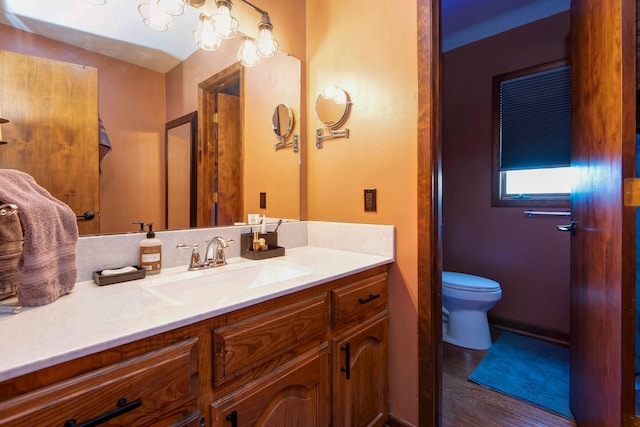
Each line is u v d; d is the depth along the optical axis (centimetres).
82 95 103
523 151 239
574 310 146
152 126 120
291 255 143
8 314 68
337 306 109
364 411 123
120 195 111
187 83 129
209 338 74
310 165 172
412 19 131
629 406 98
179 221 127
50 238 75
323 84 165
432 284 127
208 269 116
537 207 231
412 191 132
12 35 91
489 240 253
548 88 228
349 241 152
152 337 64
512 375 181
